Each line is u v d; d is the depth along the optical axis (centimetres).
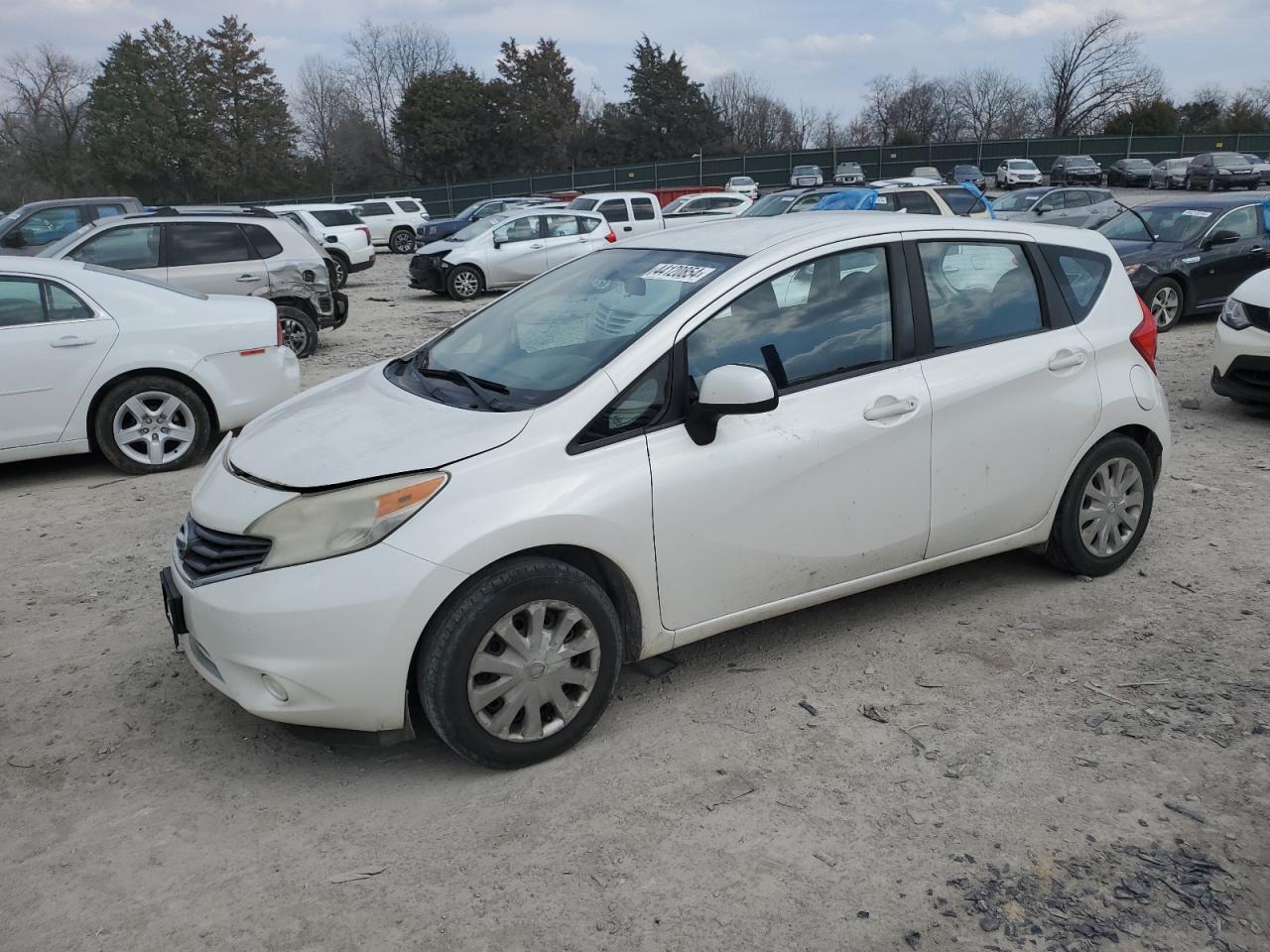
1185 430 763
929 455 397
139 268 1090
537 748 331
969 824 298
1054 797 310
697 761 335
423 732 359
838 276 389
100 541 566
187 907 273
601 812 309
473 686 317
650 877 280
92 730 364
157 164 6625
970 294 420
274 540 309
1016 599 455
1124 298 465
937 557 416
